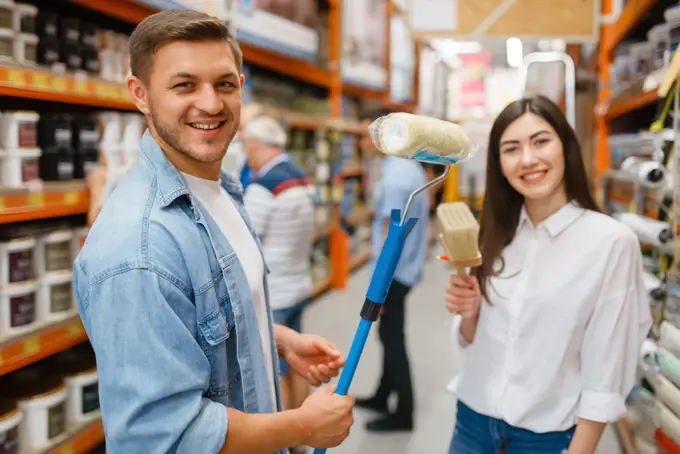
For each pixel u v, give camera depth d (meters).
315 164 6.53
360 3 7.51
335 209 7.06
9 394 2.34
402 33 9.34
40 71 2.25
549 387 1.58
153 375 1.05
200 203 1.26
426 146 1.24
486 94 7.65
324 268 6.74
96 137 2.69
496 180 1.73
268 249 3.01
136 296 1.06
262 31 4.63
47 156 2.48
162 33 1.14
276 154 3.05
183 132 1.17
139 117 2.86
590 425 1.54
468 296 1.70
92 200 2.58
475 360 1.73
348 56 7.15
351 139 8.12
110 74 2.77
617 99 3.45
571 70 3.40
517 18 3.23
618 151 3.65
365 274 7.99
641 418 2.46
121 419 1.05
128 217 1.12
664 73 2.23
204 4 3.44
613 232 1.56
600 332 1.55
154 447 1.06
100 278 1.08
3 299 2.17
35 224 2.60
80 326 2.46
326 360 1.57
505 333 1.67
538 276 1.62
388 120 1.24
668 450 1.74
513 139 1.62
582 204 1.65
